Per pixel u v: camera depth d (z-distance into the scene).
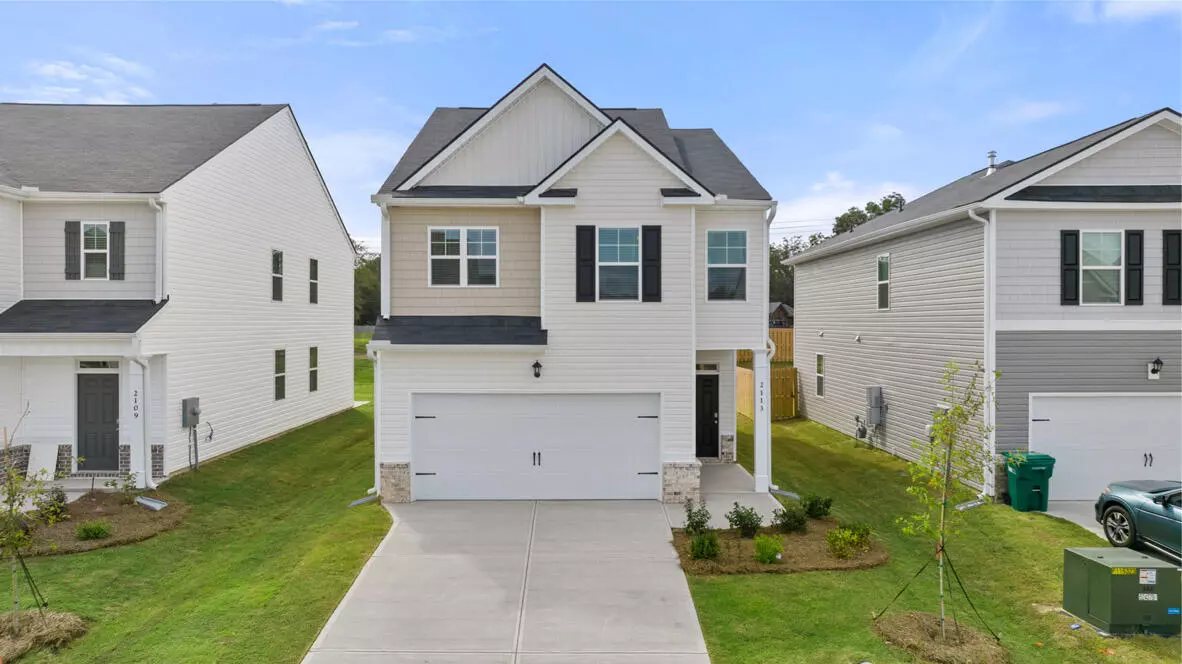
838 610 8.71
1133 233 14.12
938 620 8.45
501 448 14.04
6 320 14.27
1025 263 14.12
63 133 17.62
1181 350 14.14
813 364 24.75
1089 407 14.17
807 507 12.58
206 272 16.92
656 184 13.91
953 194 17.70
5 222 14.73
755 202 14.13
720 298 14.49
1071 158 14.11
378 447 13.90
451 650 7.74
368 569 10.14
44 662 7.51
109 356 14.11
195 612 8.74
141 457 14.29
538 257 14.49
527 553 10.84
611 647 7.81
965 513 13.26
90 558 10.65
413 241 14.44
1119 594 8.22
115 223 15.16
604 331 13.91
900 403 18.11
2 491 8.57
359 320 65.19
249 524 12.88
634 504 13.70
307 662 7.45
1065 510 13.40
